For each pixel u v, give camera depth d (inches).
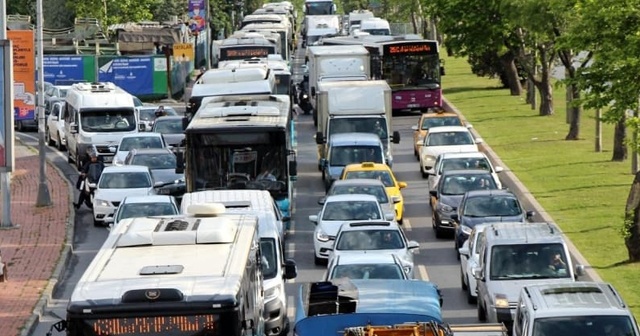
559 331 1893.5
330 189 3735.2
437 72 6461.6
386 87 4763.8
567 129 5664.4
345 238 2854.3
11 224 3799.2
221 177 3193.9
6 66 3395.7
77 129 5083.7
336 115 4697.3
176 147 4744.1
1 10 3725.4
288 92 5339.6
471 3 6003.9
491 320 2389.3
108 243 1646.2
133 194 3860.7
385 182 3843.5
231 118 3270.2
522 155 4884.4
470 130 5383.9
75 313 1408.7
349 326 1598.2
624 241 3100.4
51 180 4793.3
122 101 5123.0
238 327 1425.9
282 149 3216.0
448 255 3299.7
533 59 6579.7
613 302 1959.9
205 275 1492.4
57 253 3400.6
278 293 2365.9
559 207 3705.7
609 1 2938.0
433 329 1533.0
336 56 6023.6
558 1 3595.0
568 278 2433.6
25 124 6456.7
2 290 2945.4
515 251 2472.9
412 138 5703.7
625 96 3011.8
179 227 1697.8
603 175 4281.5
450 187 3595.0
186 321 1417.3
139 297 1417.3
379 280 1900.8
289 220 3408.0
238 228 1761.8
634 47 2910.9
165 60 7544.3
